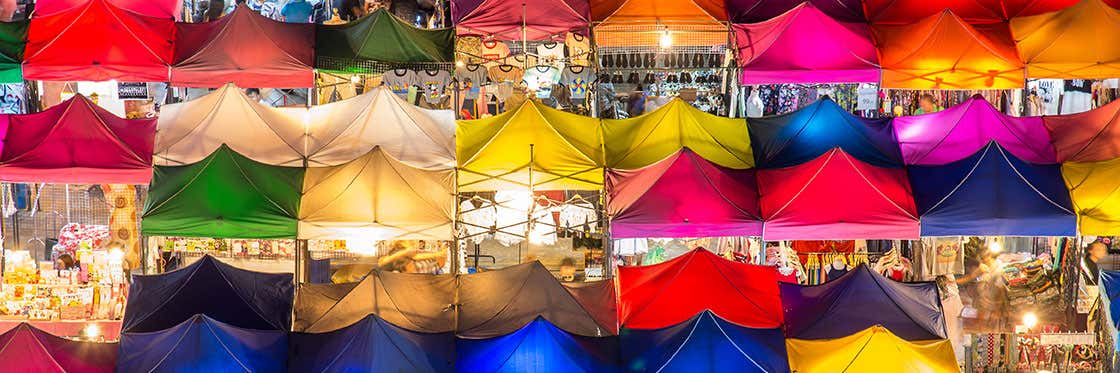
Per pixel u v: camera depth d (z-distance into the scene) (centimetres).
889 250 1880
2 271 1791
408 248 1861
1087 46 1794
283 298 1612
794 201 1645
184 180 1620
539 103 1791
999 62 1789
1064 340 1800
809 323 1590
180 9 1952
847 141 1770
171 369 1481
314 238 1609
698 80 1958
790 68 1781
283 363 1523
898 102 1995
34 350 1498
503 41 2000
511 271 1656
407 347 1503
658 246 1928
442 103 1938
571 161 1727
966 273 1862
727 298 1622
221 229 1592
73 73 1739
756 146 1784
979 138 1777
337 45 1817
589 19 1905
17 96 1959
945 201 1641
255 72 1766
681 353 1508
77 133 1703
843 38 1825
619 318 1619
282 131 1755
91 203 1952
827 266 1858
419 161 1723
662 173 1670
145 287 1605
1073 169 1694
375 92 1778
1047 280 1850
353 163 1661
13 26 1791
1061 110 2002
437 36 1889
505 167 1716
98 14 1798
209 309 1566
